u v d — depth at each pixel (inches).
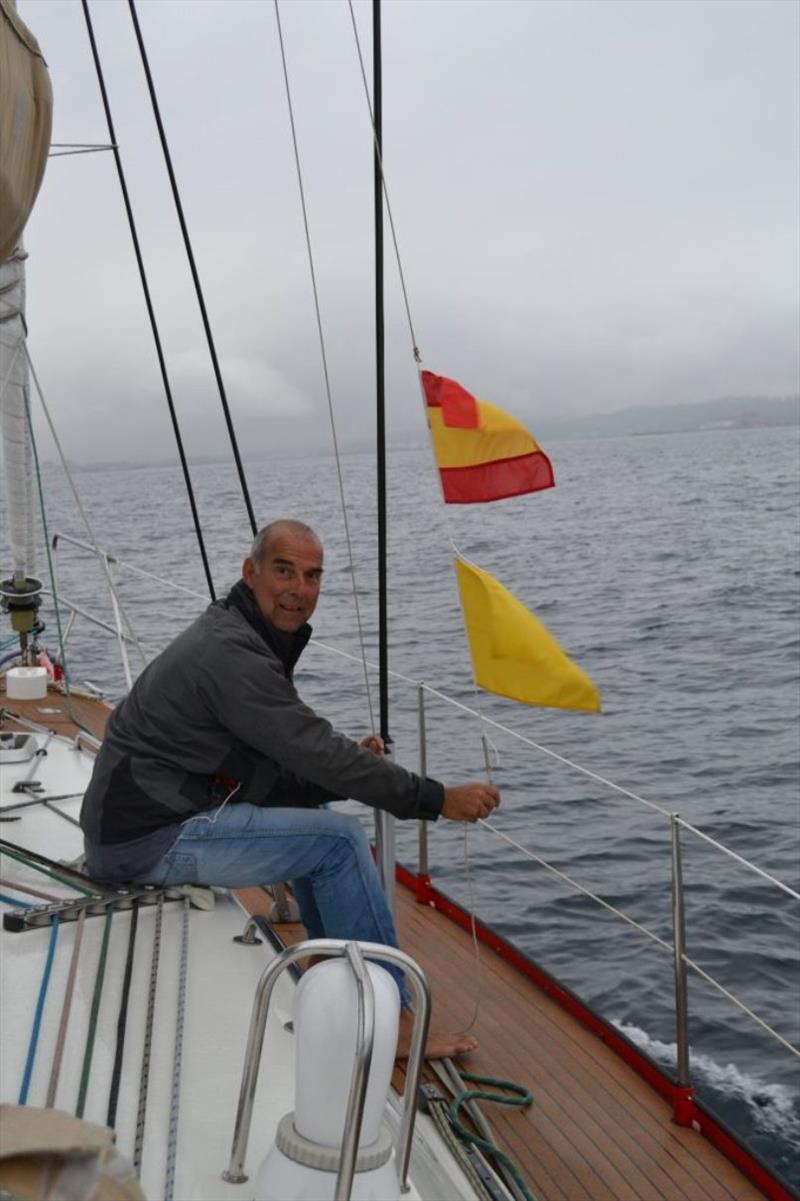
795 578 1031.0
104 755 130.2
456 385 136.6
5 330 201.8
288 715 122.0
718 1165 117.4
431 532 1646.2
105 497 3321.9
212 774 129.3
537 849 305.6
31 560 276.8
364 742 132.9
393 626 735.1
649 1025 213.3
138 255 226.4
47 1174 60.2
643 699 536.7
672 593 953.5
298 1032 77.7
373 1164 78.1
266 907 169.8
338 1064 76.1
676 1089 124.4
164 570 1107.3
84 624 733.9
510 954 162.4
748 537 1450.5
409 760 405.7
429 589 932.0
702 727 475.5
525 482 135.9
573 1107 126.3
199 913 141.9
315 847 126.7
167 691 126.2
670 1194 113.0
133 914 135.9
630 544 1407.5
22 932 133.9
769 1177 113.3
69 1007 117.0
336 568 1111.0
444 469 135.5
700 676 598.2
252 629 127.5
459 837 308.8
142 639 664.4
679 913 124.7
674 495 2401.6
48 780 196.9
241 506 2443.4
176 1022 116.0
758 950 245.9
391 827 128.9
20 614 280.5
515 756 413.7
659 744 445.7
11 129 92.1
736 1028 210.8
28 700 283.9
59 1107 100.4
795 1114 180.2
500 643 124.3
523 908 264.1
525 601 925.8
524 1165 116.2
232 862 127.8
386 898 128.6
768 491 2401.6
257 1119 100.5
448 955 163.8
